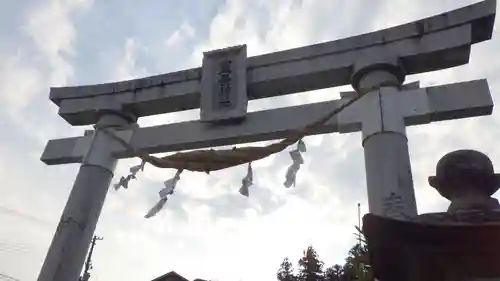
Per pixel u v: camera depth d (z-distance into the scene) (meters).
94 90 10.66
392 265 2.34
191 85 9.95
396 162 7.09
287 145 7.39
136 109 10.40
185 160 7.67
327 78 9.02
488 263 2.16
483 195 2.49
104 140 9.72
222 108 9.24
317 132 8.29
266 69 9.43
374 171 7.14
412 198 6.82
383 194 6.82
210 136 9.16
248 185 7.26
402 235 2.29
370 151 7.40
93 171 9.30
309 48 9.23
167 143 9.40
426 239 2.25
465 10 8.08
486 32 8.04
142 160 8.23
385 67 8.27
